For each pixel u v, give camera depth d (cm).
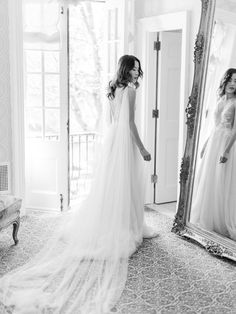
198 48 400
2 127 458
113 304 286
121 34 469
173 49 518
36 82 491
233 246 361
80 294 295
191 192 416
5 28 445
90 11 815
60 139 492
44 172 504
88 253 352
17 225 392
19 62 457
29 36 476
